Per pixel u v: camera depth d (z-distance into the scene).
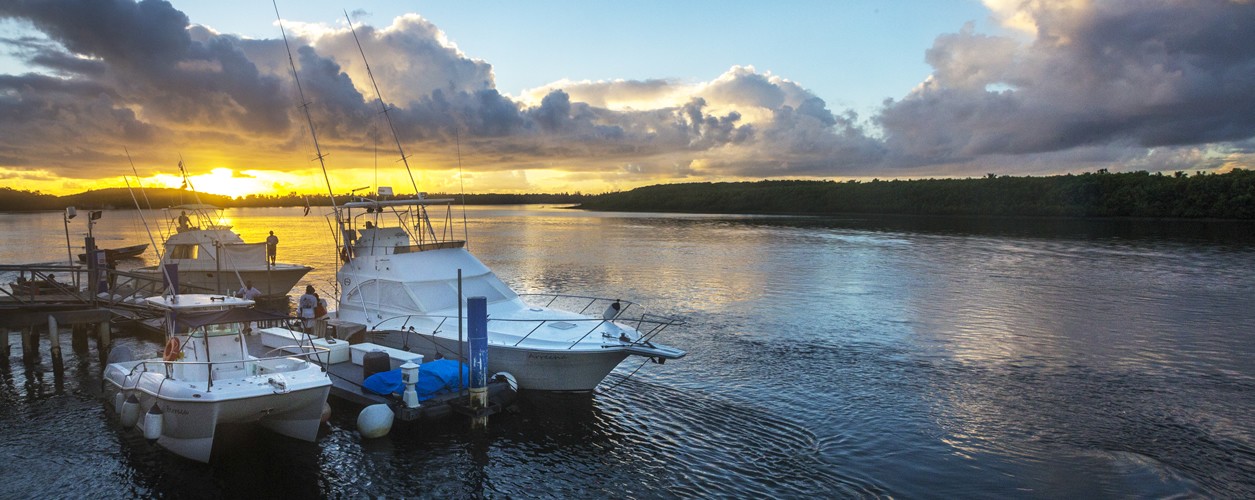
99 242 72.69
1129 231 84.81
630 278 39.44
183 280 30.56
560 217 168.12
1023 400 16.67
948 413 15.76
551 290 34.53
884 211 172.62
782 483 12.32
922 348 21.89
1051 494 11.79
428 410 14.85
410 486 12.27
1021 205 142.38
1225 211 113.19
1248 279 38.34
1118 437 14.31
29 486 11.97
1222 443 13.97
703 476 12.65
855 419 15.42
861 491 11.98
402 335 18.41
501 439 14.27
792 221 124.94
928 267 45.03
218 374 13.77
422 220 21.45
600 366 16.48
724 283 37.28
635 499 11.79
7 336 20.48
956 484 12.19
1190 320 26.45
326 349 17.25
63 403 16.20
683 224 115.44
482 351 14.81
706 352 21.30
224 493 11.91
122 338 22.94
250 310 14.36
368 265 19.73
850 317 27.22
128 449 13.57
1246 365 19.81
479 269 20.14
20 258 52.66
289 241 72.81
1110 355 20.95
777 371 19.14
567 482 12.45
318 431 14.53
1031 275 40.56
